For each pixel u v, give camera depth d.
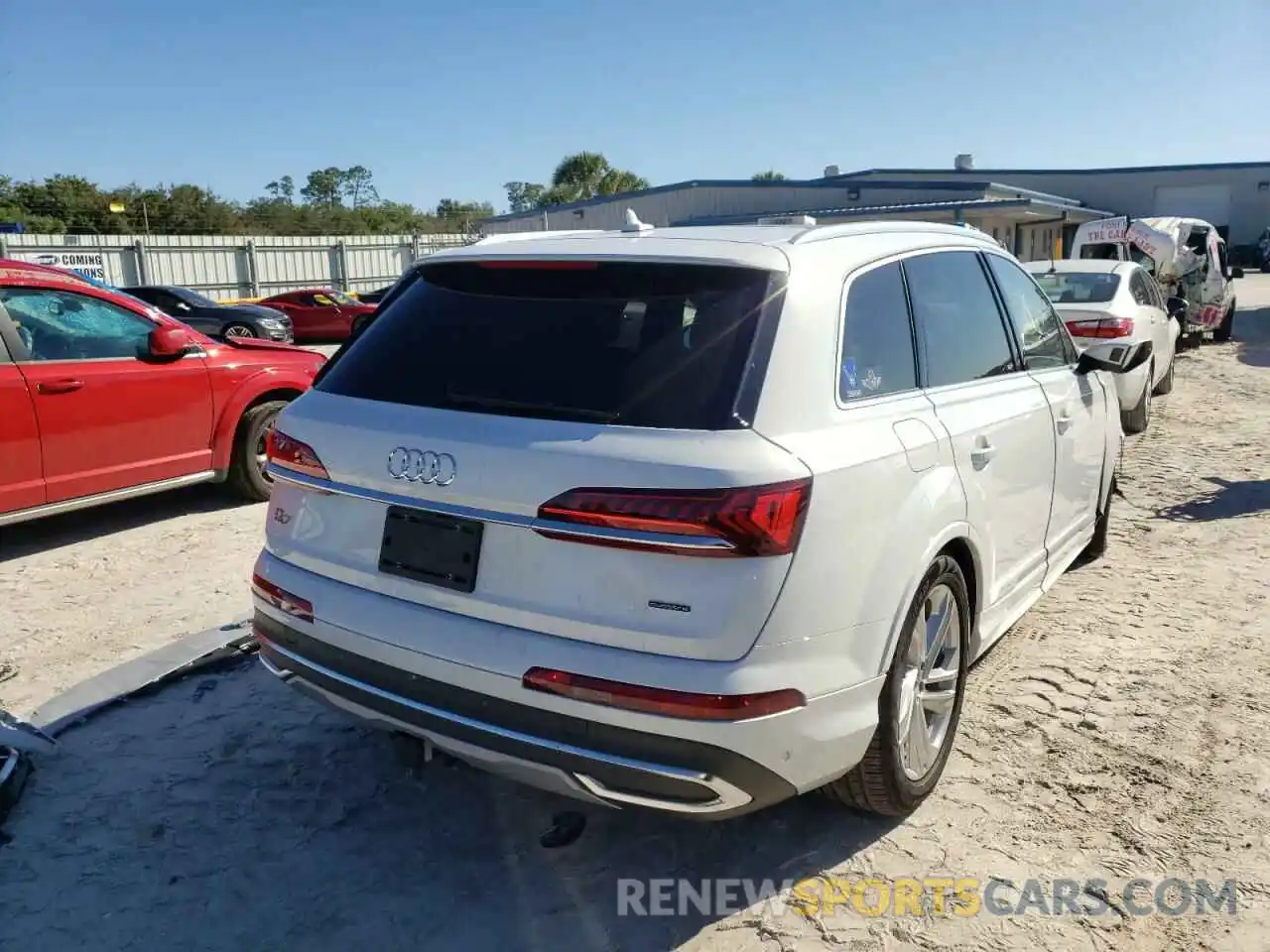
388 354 3.14
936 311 3.52
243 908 2.88
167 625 5.01
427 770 3.62
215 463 6.97
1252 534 6.25
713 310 2.74
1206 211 45.31
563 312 2.93
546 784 2.69
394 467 2.80
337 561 2.97
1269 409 10.80
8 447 5.77
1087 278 10.09
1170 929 2.77
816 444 2.65
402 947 2.73
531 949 2.73
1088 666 4.40
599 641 2.52
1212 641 4.64
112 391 6.24
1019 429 3.80
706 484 2.42
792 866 3.07
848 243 3.16
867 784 3.04
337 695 2.98
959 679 3.45
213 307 22.09
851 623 2.70
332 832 3.25
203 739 3.83
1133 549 6.01
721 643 2.44
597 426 2.59
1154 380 11.27
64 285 6.18
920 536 2.97
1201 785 3.45
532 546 2.59
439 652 2.69
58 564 5.98
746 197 33.12
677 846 3.17
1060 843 3.15
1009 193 31.39
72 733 3.87
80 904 2.89
